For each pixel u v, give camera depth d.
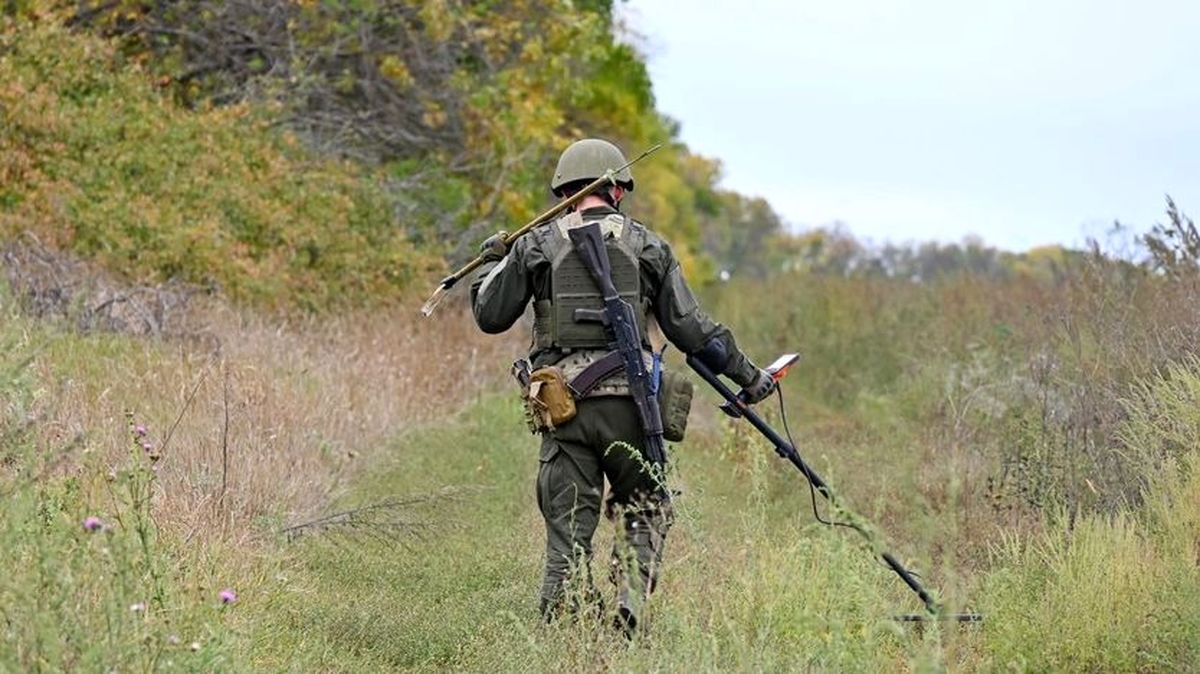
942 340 53.59
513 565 26.17
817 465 36.62
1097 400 30.06
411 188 64.56
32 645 15.45
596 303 21.20
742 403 22.17
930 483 31.50
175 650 15.98
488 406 44.00
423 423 41.06
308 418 33.19
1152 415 28.41
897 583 23.31
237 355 38.06
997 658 19.95
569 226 21.34
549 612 21.17
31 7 53.66
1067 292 42.47
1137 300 35.97
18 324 29.98
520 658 19.88
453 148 69.12
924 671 16.48
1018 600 21.17
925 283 74.88
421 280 57.34
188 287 45.25
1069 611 20.78
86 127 50.28
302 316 49.56
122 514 20.64
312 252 53.91
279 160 55.84
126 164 50.62
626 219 21.67
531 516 30.59
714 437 45.28
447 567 25.83
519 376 22.14
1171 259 35.06
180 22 62.25
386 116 67.94
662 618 20.00
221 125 54.84
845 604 19.88
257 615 20.55
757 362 67.44
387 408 39.19
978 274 76.31
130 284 45.00
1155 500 25.59
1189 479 25.92
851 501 31.88
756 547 22.41
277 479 28.03
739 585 20.88
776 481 35.59
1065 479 28.14
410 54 68.00
